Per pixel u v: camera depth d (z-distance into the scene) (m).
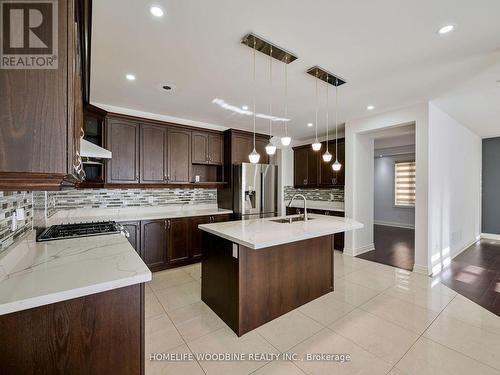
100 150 2.27
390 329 2.11
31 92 0.80
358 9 1.61
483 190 5.76
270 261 2.27
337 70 2.45
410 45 2.02
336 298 2.71
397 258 4.16
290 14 1.66
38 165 0.81
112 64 2.32
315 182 5.32
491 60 2.25
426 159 3.34
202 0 1.52
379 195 7.97
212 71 2.47
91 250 1.61
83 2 1.33
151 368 1.67
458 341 1.95
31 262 1.36
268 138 4.99
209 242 2.48
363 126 4.09
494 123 4.46
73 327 1.07
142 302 1.22
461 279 3.23
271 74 2.54
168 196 4.15
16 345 0.97
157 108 3.61
